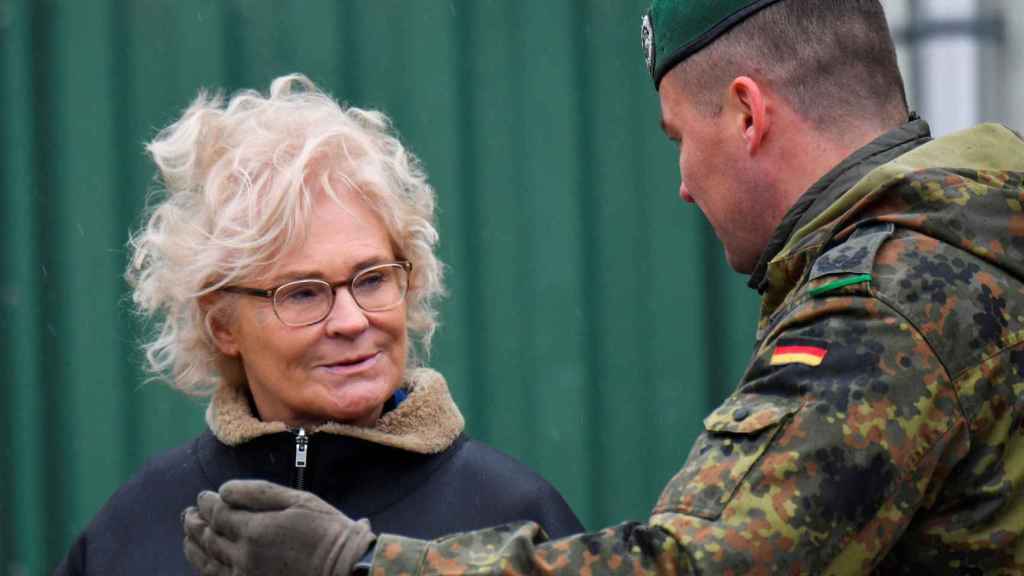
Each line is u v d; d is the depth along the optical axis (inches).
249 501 243.0
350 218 295.3
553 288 561.9
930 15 584.1
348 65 559.2
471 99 560.4
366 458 309.4
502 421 561.3
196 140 307.9
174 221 306.8
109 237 561.0
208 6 560.4
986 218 239.0
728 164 277.7
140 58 561.9
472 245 560.7
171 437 559.5
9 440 559.2
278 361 297.3
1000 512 231.6
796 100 267.9
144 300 322.0
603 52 562.9
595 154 563.2
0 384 561.0
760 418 227.0
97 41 561.6
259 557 234.5
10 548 559.2
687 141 285.0
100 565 323.0
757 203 276.5
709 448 232.1
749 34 271.7
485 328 561.6
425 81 558.6
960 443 227.9
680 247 564.7
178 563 313.9
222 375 323.0
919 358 226.8
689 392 565.0
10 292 559.2
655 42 291.0
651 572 219.3
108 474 558.9
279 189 288.8
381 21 560.1
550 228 561.6
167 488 326.6
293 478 310.3
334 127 300.5
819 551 219.3
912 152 252.5
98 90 561.3
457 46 559.5
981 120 579.8
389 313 298.2
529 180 561.3
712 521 221.1
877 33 271.1
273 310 293.6
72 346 559.8
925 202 241.1
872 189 247.6
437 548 227.0
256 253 290.7
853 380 225.8
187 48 560.4
